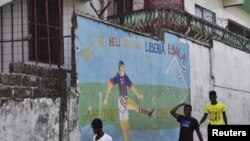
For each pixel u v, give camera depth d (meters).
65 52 11.16
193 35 14.70
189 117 10.07
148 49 11.90
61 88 8.73
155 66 12.16
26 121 7.83
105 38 10.14
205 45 15.27
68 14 11.71
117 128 10.40
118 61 10.58
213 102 11.54
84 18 9.44
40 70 8.26
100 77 9.88
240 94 17.97
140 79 11.45
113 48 10.42
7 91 7.48
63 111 8.73
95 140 7.56
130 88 11.00
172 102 12.91
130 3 15.51
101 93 9.89
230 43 17.45
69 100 8.89
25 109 7.83
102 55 10.00
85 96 9.35
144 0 15.01
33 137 7.97
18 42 10.96
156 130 12.02
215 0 20.56
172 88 12.95
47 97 8.36
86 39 9.48
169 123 12.66
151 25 13.00
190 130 9.99
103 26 10.09
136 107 11.21
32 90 8.02
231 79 17.16
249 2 22.23
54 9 11.59
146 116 11.61
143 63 11.62
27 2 11.09
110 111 10.18
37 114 8.09
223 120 11.57
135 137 11.11
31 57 10.93
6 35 11.02
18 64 7.78
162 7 14.34
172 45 13.10
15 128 7.59
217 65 15.97
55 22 11.56
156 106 12.09
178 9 14.20
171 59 12.99
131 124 10.97
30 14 11.14
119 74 10.59
